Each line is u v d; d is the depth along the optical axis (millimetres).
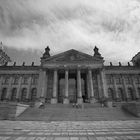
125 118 22953
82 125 16250
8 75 55656
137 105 25250
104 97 44875
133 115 25469
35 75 55312
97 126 15352
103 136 10391
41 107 34406
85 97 51375
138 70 55719
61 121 20688
